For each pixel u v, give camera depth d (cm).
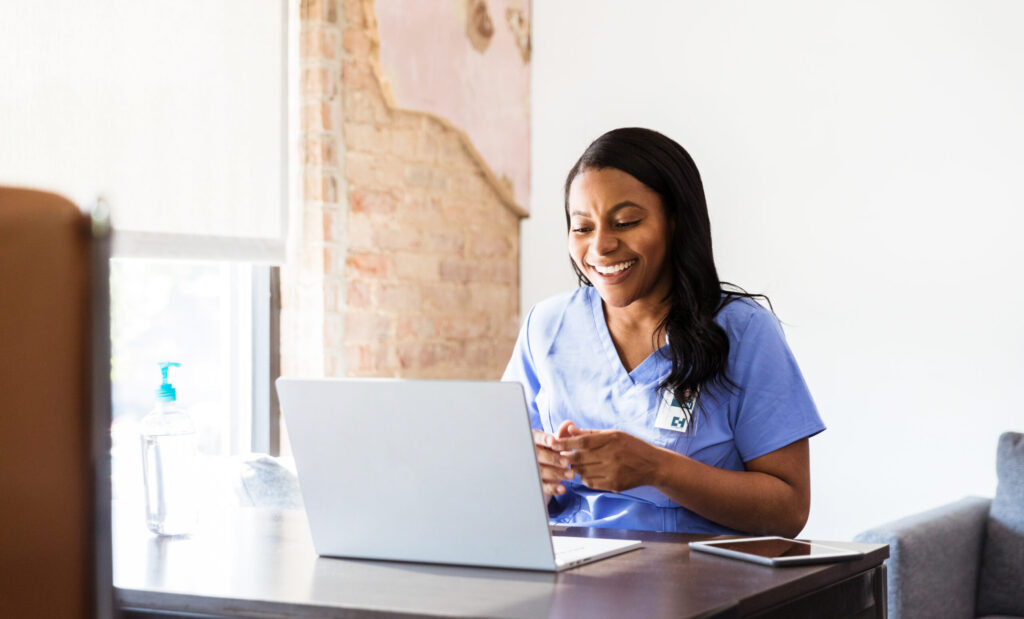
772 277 322
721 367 171
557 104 356
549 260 356
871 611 139
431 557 135
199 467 195
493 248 344
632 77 345
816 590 127
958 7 296
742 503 158
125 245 225
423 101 310
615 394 180
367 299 292
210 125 246
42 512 67
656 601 111
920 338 300
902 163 303
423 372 313
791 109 319
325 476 139
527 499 127
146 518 161
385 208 299
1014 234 288
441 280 321
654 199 174
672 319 175
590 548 140
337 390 136
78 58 215
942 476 297
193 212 242
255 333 278
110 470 69
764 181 323
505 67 346
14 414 67
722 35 330
